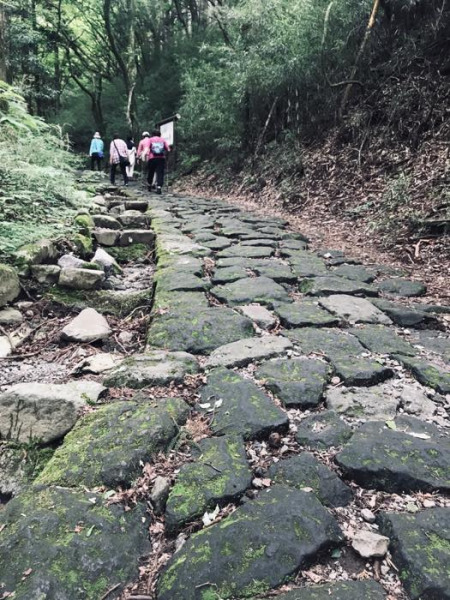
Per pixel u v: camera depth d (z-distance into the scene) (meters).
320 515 1.38
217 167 13.70
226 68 12.77
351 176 7.88
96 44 24.11
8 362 2.64
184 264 4.17
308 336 2.72
